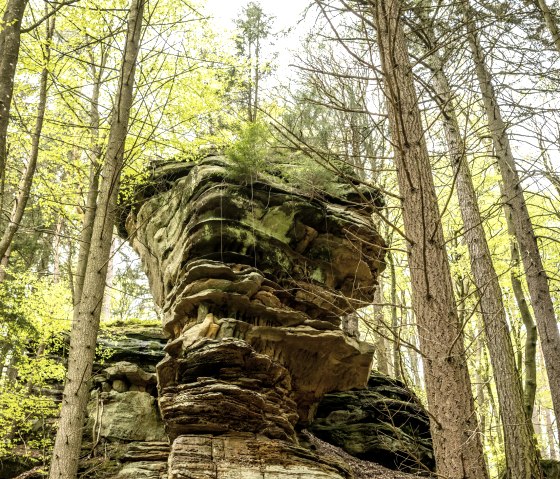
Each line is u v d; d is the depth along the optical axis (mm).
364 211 11945
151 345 14055
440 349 5008
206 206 10391
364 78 5383
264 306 10055
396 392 14336
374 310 16703
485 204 14953
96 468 10852
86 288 6898
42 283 13742
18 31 6469
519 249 11172
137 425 11977
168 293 11188
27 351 14711
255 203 10711
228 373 9305
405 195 5809
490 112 10398
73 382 6398
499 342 9414
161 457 10797
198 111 10398
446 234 14062
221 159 11531
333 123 10477
